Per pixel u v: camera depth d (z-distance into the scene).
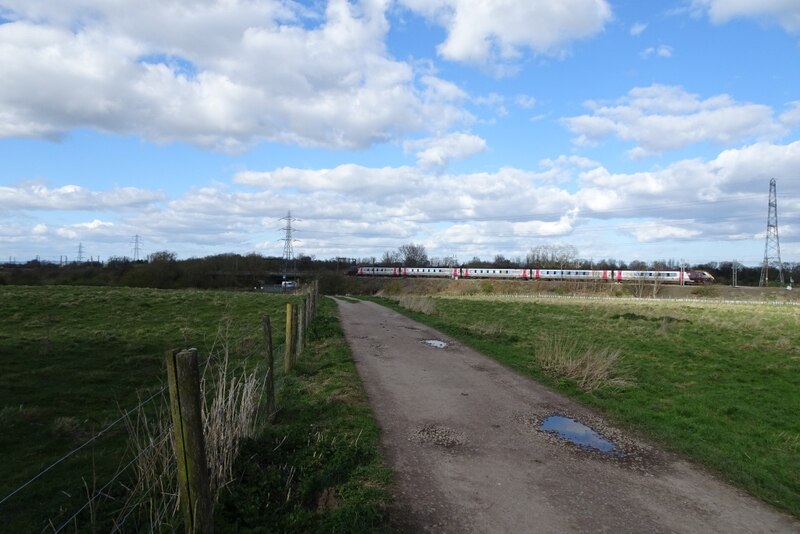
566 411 9.20
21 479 6.47
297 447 6.42
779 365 15.60
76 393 10.97
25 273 60.47
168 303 29.09
